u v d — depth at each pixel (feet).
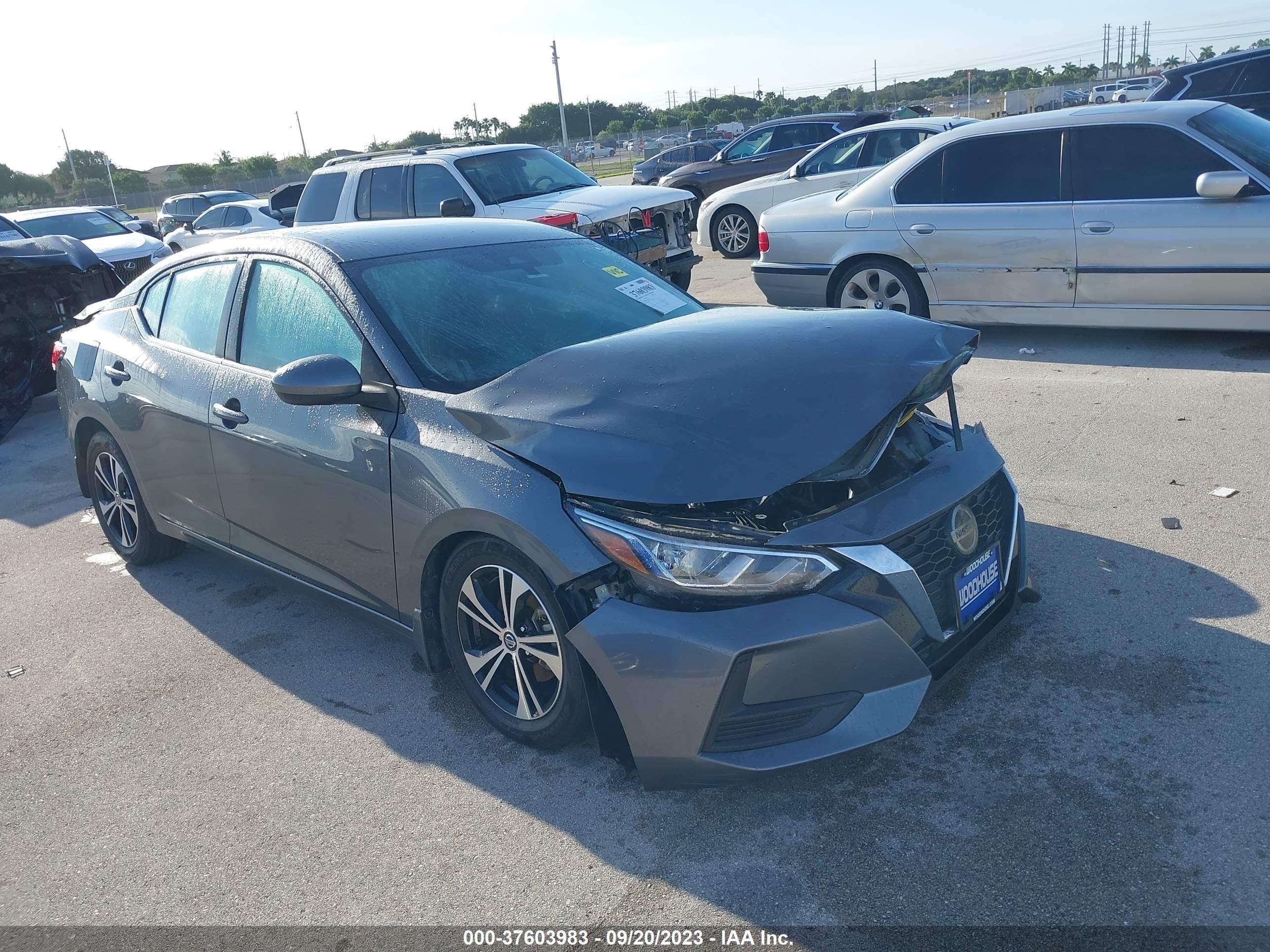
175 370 13.43
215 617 14.05
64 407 15.99
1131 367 21.07
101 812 9.89
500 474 9.27
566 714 9.38
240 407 12.22
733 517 8.47
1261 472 14.94
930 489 9.17
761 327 10.48
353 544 11.11
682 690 8.18
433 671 10.84
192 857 9.07
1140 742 9.18
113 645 13.48
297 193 48.08
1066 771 8.93
